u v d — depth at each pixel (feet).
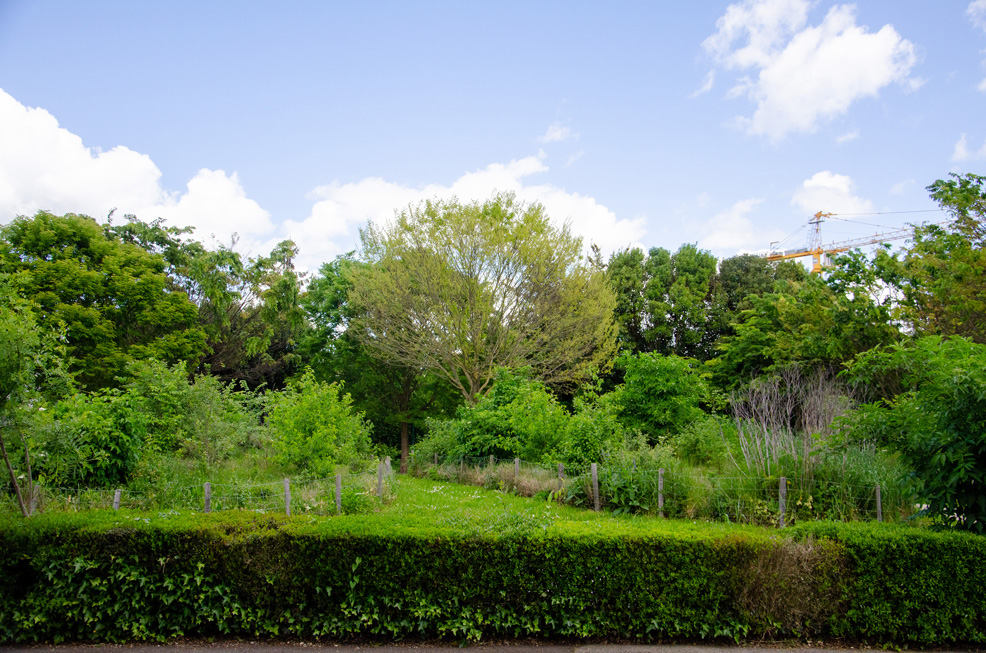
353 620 16.67
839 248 198.29
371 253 73.31
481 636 16.76
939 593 16.98
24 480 23.43
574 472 37.19
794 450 30.12
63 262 62.34
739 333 71.92
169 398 35.73
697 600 16.93
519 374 55.88
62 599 16.46
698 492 30.37
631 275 94.68
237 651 15.93
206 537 16.88
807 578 17.06
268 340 84.02
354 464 45.68
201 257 82.43
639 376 48.60
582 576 16.96
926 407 19.60
